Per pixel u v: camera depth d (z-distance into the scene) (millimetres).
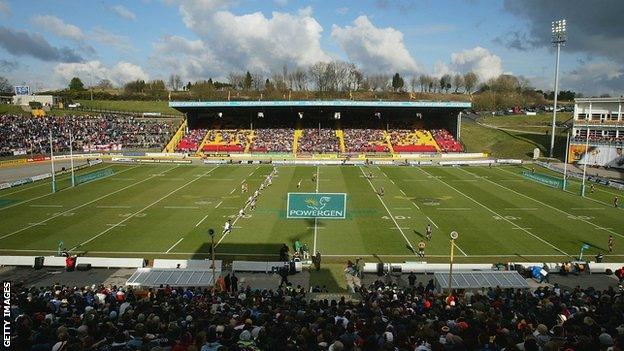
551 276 37625
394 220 55062
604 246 45469
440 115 138875
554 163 103375
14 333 16359
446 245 45875
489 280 32594
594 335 15570
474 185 78312
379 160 111062
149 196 68000
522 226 52438
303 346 14203
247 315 19547
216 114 140750
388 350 13523
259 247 45156
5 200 64625
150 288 31000
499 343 15148
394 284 33812
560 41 104000
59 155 111062
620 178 84375
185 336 16047
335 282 36781
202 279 33312
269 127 135250
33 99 184750
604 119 101875
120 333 16547
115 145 124438
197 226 52125
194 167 99625
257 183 79500
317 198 51812
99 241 46625
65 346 14500
